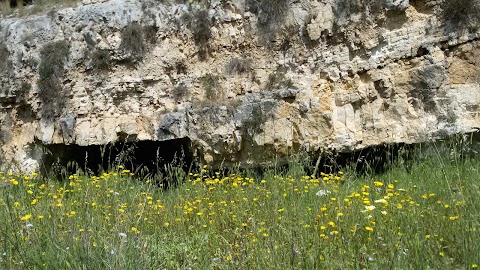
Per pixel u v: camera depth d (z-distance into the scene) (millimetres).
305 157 9742
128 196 7148
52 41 11750
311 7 10242
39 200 6699
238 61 10766
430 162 8562
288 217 5504
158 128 10781
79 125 11250
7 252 4461
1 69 11992
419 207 5613
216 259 4562
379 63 9609
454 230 4684
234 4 10953
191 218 6191
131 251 4410
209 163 10484
